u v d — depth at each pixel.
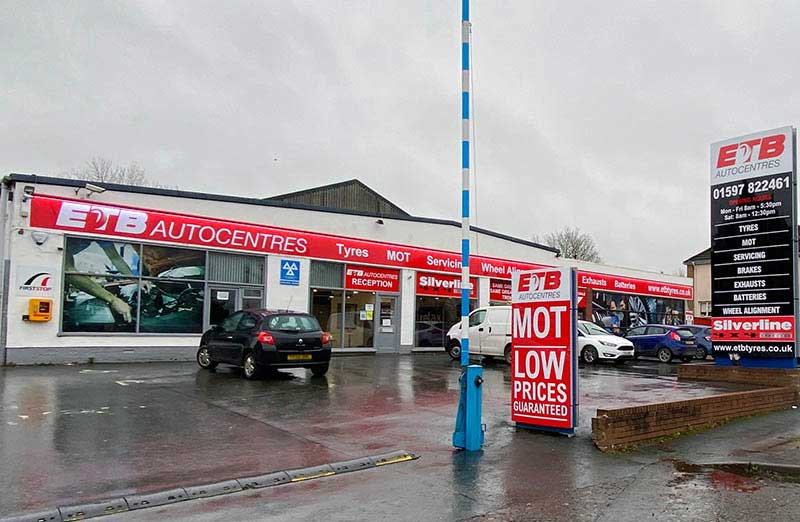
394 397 11.13
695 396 11.45
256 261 19.00
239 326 13.91
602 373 16.67
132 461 6.55
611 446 7.48
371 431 8.28
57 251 15.34
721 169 14.55
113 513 5.08
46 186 15.51
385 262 22.09
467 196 7.74
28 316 14.86
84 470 6.18
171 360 16.98
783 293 13.55
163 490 5.62
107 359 16.02
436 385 12.85
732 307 14.27
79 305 15.73
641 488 5.98
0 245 14.92
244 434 7.93
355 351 21.27
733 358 14.17
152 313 16.86
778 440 8.18
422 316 23.20
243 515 5.08
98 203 16.03
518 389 8.60
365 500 5.52
